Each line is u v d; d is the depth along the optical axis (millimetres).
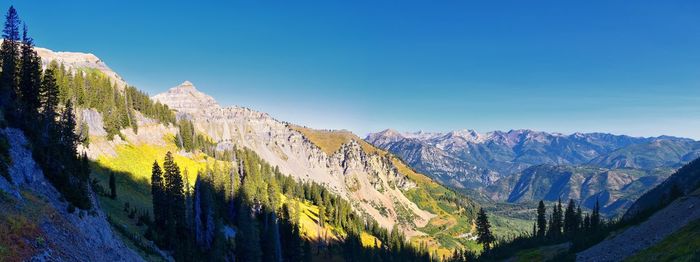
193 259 82875
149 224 84188
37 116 66875
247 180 142375
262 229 122562
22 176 46875
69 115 74688
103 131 138250
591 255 82562
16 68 72562
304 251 127875
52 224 42875
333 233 184375
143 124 170625
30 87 71125
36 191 47188
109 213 79750
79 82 138125
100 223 56500
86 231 50219
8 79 66188
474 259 145125
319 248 161000
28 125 57125
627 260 66938
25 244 35500
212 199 104000
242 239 99875
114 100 157750
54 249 38938
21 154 49125
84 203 54344
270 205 140125
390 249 192250
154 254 71375
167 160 90312
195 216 96438
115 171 120812
